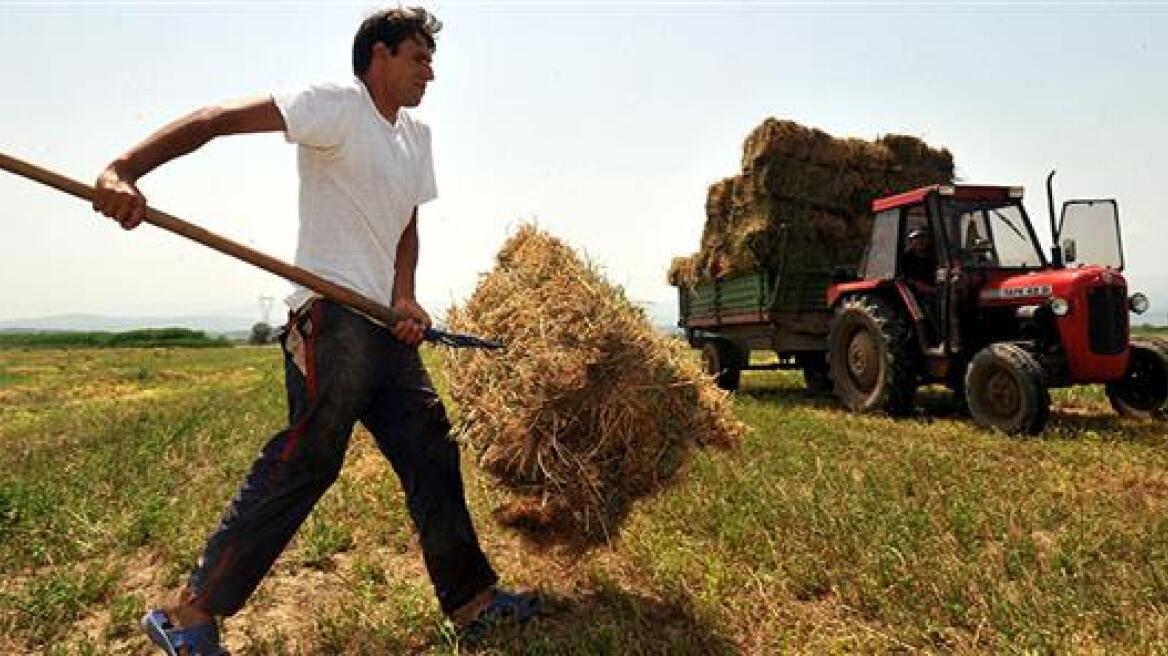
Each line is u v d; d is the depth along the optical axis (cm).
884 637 311
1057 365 783
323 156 296
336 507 496
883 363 915
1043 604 327
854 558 386
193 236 269
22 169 246
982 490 508
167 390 1811
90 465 657
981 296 858
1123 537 412
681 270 1349
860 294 984
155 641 292
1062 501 491
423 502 325
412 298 342
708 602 339
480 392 367
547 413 347
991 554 393
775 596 355
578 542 371
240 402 1159
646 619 333
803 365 1185
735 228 1162
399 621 338
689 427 374
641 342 367
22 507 506
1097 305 780
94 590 380
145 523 471
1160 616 321
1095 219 823
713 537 430
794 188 1096
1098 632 307
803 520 438
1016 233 904
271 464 293
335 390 292
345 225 299
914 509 456
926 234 933
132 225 260
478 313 427
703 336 1267
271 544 295
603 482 354
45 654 320
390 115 318
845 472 549
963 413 941
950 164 1216
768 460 589
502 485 368
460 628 328
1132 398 856
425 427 323
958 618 325
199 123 266
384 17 306
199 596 289
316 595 376
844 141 1138
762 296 1109
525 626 329
